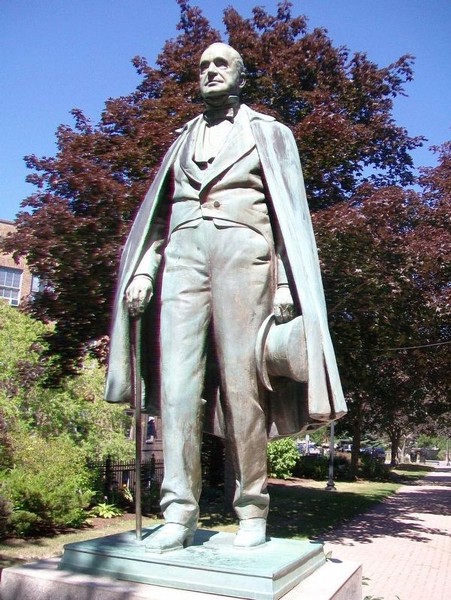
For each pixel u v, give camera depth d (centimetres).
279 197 383
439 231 1538
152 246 407
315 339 356
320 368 355
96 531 1184
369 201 1260
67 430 1561
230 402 370
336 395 355
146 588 300
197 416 366
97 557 327
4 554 940
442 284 1580
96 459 1582
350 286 1314
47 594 310
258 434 372
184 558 316
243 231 379
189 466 357
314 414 347
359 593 375
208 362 394
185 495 351
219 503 1688
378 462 3516
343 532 1427
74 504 1184
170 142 1289
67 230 1196
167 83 1533
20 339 1581
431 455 8438
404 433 5078
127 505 1492
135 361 382
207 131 414
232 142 395
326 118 1361
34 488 1122
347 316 1448
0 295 2856
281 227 376
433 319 1611
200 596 289
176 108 1402
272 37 1582
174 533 339
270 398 389
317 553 365
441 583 970
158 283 409
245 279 373
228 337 371
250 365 370
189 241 384
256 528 363
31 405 1506
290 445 2881
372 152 1548
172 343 371
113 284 1226
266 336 369
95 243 1205
